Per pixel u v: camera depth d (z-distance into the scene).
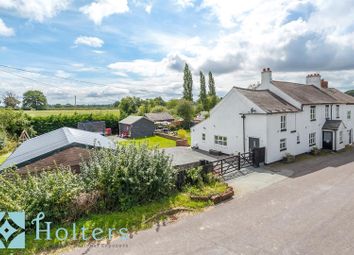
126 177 9.66
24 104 95.25
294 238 7.93
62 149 11.45
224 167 16.84
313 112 23.94
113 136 45.19
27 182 9.02
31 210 8.09
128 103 72.25
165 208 9.96
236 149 21.77
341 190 12.52
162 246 7.55
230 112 22.12
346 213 9.72
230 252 7.19
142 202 10.18
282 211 10.03
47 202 8.41
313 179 14.66
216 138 24.00
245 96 20.56
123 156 10.30
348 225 8.72
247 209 10.30
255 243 7.66
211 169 13.76
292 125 21.38
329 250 7.23
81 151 11.80
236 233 8.30
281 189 12.93
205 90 79.94
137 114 66.31
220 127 23.34
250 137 20.34
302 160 20.30
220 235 8.16
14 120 35.16
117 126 49.44
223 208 10.44
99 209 9.38
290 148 21.31
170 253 7.16
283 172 16.53
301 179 14.74
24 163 10.89
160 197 10.67
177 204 10.37
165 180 10.84
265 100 21.39
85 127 42.69
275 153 19.69
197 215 9.74
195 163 16.08
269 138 19.17
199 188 11.95
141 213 9.48
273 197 11.72
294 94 23.69
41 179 9.18
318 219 9.25
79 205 8.88
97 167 9.75
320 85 29.78
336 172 16.17
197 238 7.99
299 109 21.94
